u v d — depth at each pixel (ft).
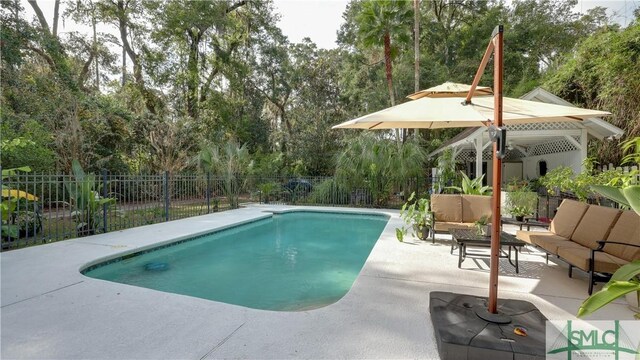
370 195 44.88
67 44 63.98
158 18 64.39
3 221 21.25
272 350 8.55
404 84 65.31
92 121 43.57
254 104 83.46
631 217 13.25
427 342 9.03
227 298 14.32
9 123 35.04
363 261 20.99
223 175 42.22
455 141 48.32
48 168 33.35
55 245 20.62
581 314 6.91
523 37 78.02
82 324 9.95
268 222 35.63
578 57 40.19
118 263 18.98
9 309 11.00
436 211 23.61
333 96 81.56
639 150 12.63
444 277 14.87
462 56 75.97
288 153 70.54
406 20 51.06
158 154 47.91
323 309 11.21
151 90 67.72
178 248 23.58
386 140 45.88
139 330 9.59
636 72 31.63
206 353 8.38
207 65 73.82
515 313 9.56
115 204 27.71
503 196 33.35
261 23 80.38
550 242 15.89
